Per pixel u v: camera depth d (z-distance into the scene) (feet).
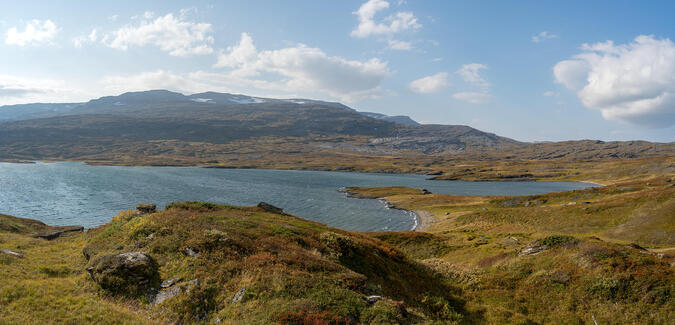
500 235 188.34
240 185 596.29
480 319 69.77
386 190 529.86
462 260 141.18
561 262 87.71
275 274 64.75
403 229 294.66
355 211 385.70
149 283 65.46
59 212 337.72
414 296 76.54
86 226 288.51
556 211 219.61
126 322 52.95
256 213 136.26
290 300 57.21
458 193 570.05
